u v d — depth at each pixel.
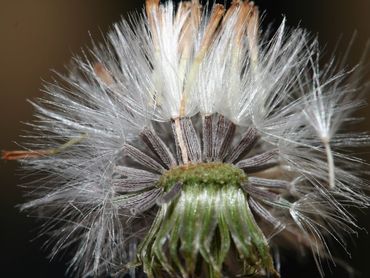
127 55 0.05
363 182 0.05
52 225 0.05
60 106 0.05
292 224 0.05
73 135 0.05
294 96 0.05
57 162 0.05
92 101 0.05
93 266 0.05
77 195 0.05
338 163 0.05
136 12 0.05
